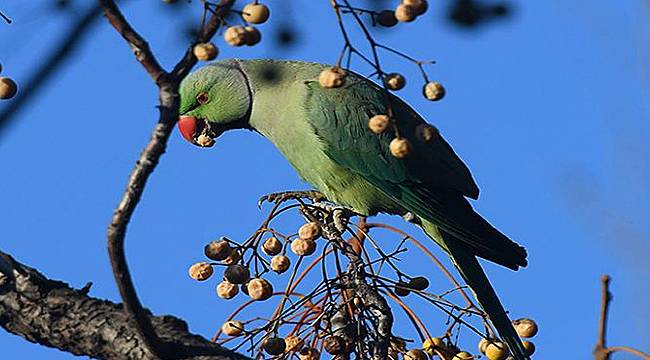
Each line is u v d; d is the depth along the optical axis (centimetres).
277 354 593
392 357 612
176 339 469
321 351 602
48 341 482
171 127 409
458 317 630
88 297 491
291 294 661
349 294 613
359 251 677
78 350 479
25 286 485
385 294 629
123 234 417
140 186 411
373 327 591
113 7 390
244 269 618
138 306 439
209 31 414
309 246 642
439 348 618
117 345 468
